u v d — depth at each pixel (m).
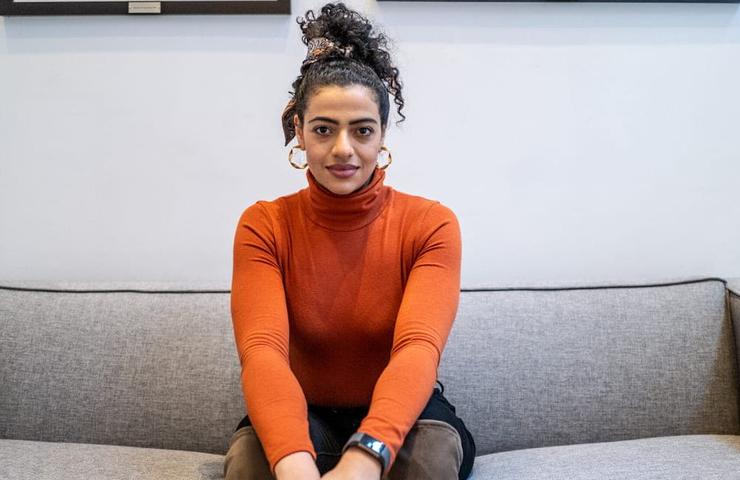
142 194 1.50
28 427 1.25
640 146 1.50
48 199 1.51
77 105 1.47
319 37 0.99
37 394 1.26
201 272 1.53
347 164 0.94
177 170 1.49
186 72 1.45
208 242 1.52
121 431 1.24
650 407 1.25
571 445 1.18
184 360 1.27
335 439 0.96
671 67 1.47
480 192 1.50
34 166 1.49
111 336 1.29
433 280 0.96
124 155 1.49
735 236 1.54
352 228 1.01
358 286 1.00
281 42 1.44
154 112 1.47
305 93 0.95
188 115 1.47
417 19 1.43
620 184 1.51
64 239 1.52
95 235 1.52
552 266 1.53
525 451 1.16
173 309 1.32
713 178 1.51
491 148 1.48
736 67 1.47
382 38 1.03
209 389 1.25
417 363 0.85
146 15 1.43
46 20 1.44
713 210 1.52
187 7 1.41
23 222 1.51
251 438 0.90
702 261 1.53
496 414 1.25
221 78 1.46
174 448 1.24
